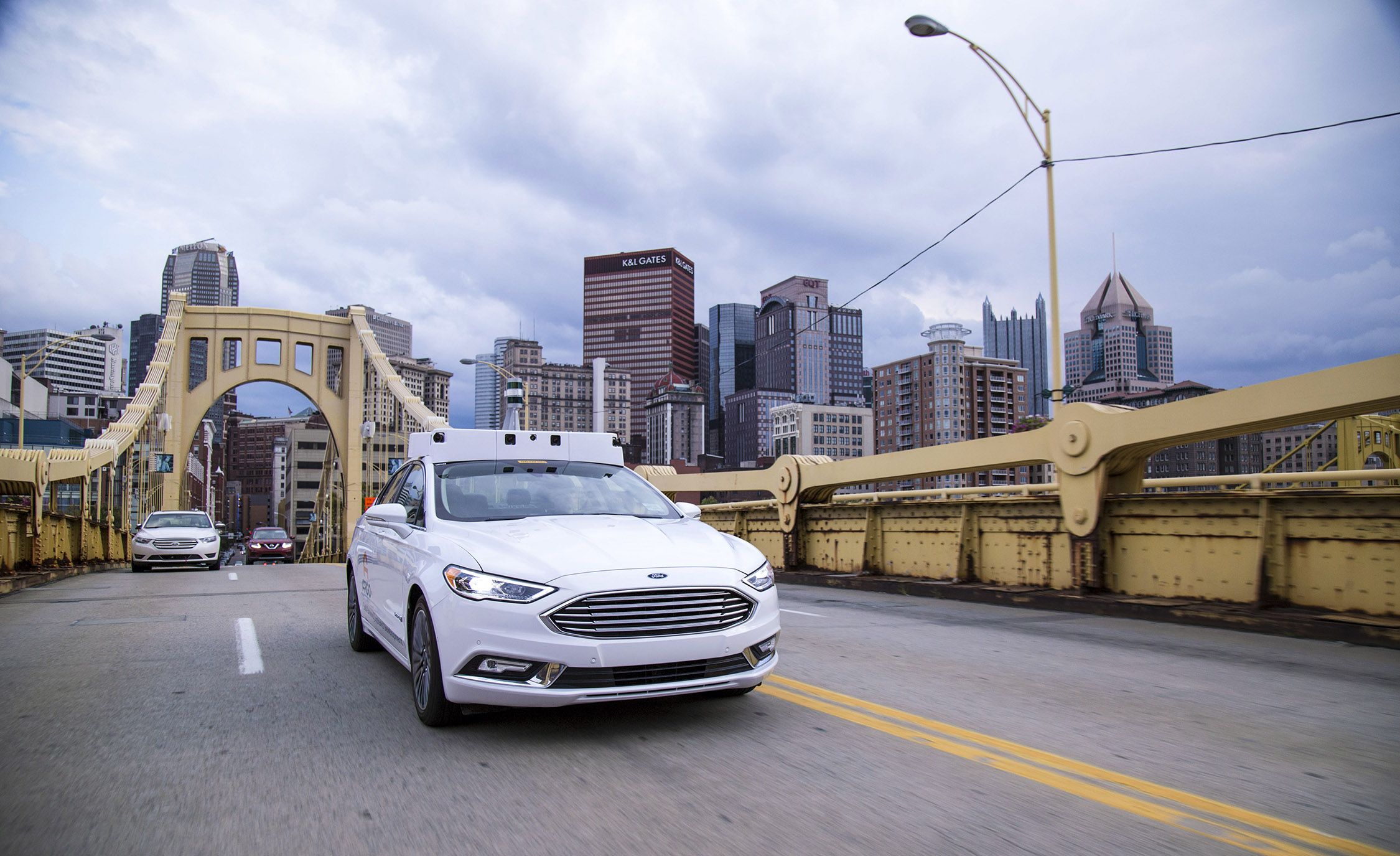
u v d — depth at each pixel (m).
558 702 3.78
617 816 3.13
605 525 4.64
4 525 14.10
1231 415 7.87
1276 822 3.12
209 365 61.28
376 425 63.00
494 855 2.81
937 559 11.83
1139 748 4.04
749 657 4.14
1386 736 4.29
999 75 12.84
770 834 2.97
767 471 15.45
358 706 4.85
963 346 175.62
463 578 4.05
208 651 6.82
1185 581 8.62
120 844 2.92
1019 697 5.12
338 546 67.06
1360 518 7.23
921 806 3.25
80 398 146.50
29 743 4.14
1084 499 9.48
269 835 2.99
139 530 20.80
